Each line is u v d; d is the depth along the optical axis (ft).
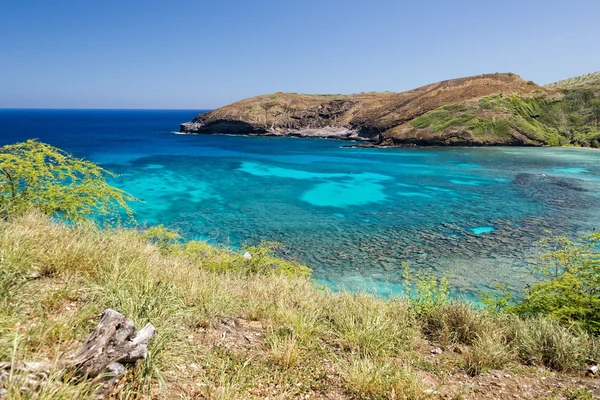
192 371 13.09
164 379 11.91
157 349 12.25
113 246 23.84
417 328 21.34
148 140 304.50
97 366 9.97
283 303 22.66
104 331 10.62
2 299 12.92
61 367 9.62
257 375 13.80
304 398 13.05
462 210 91.81
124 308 14.08
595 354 18.53
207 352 14.75
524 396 14.69
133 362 10.83
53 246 20.47
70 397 8.69
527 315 25.85
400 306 24.02
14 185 35.88
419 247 66.03
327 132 341.82
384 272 55.83
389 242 68.69
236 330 17.75
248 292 24.80
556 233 73.10
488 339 18.61
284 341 16.67
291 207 95.45
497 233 73.51
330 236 72.13
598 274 26.78
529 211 89.56
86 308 14.20
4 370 8.93
